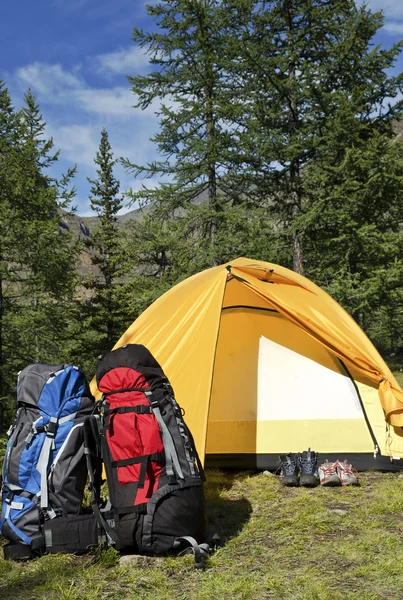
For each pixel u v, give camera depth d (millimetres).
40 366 3506
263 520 3814
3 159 16469
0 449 6504
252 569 2979
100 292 21156
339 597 2572
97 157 24250
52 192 16125
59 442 3297
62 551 3160
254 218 15992
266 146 15469
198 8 16062
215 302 4965
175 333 4953
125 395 3258
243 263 5582
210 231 16844
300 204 16703
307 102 16172
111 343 20688
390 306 16266
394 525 3619
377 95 16328
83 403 3404
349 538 3406
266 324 5672
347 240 15414
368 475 5043
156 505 3076
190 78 16266
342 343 5113
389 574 2836
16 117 17281
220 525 3742
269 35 17031
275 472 5152
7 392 15453
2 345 15453
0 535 3480
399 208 15820
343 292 14781
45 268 15289
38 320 15406
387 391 5031
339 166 15164
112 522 3215
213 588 2736
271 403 5500
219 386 5570
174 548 3119
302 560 3084
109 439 3221
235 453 5359
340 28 16266
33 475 3264
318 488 4629
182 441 3223
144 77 16562
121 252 21719
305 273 16109
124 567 2982
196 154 16250
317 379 5523
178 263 16453
